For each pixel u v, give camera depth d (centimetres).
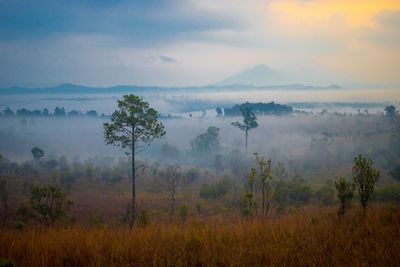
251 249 808
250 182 1883
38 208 2472
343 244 830
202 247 838
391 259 698
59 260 770
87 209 4644
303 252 767
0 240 974
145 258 772
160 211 4222
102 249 850
